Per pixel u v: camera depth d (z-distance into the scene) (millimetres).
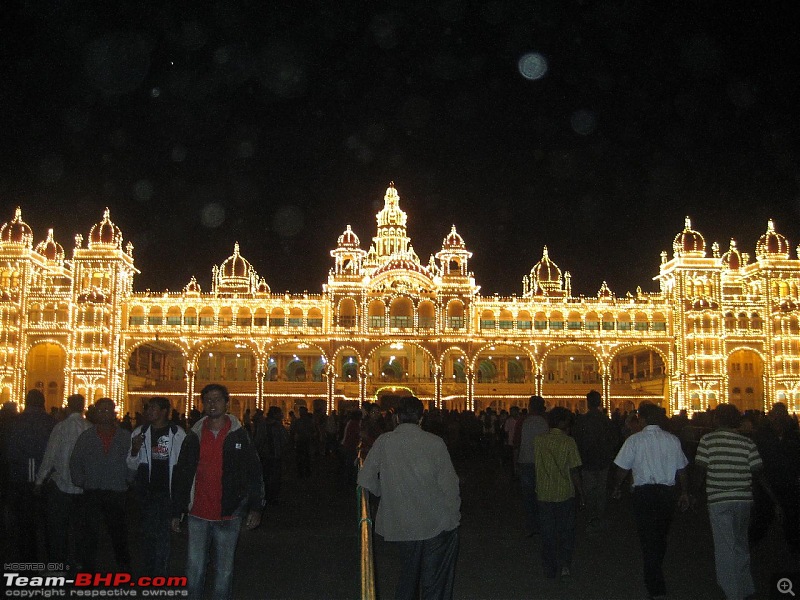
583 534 21625
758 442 18078
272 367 94375
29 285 85625
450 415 47344
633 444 14562
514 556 18562
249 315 87250
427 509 11109
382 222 100000
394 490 11195
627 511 26359
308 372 93875
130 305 86750
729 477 13648
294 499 29453
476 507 27172
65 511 15555
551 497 16266
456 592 15102
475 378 86688
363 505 11133
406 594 10977
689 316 86500
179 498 11953
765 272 86750
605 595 14914
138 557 18203
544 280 94875
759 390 88125
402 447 11297
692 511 25500
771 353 85438
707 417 42125
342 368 94938
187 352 85438
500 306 87625
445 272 87750
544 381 95500
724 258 95938
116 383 84250
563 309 87688
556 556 16297
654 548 14312
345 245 88375
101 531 21672
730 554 13445
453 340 85688
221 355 93875
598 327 87625
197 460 12047
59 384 86562
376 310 87750
